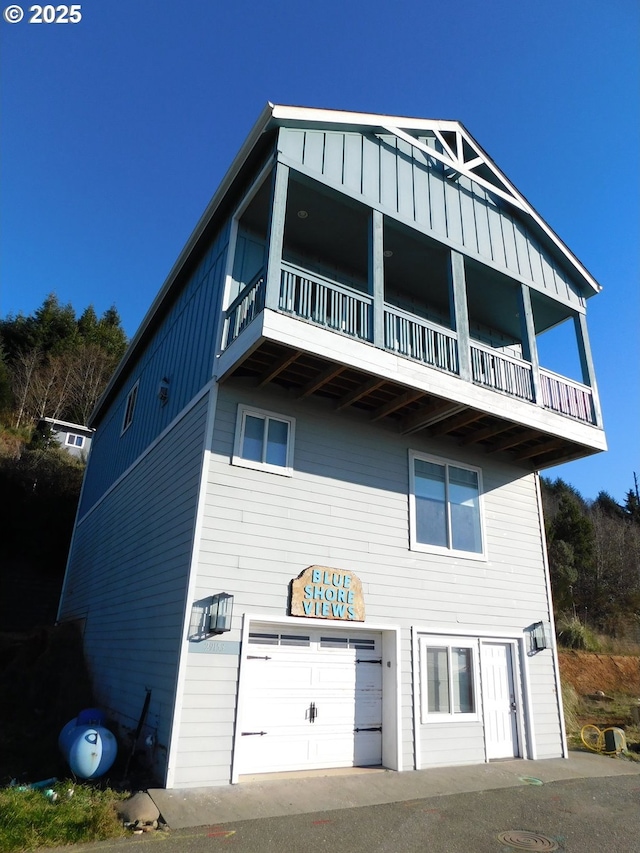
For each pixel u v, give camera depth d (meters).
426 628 8.80
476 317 12.45
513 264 10.77
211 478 7.67
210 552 7.32
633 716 13.16
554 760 9.24
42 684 11.76
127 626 9.73
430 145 10.45
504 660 9.69
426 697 8.45
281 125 8.46
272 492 8.08
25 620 19.23
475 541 10.05
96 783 6.41
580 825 5.83
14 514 21.05
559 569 26.89
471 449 10.68
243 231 9.62
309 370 8.18
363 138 9.42
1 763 7.54
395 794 6.67
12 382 32.91
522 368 10.00
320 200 8.96
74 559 17.59
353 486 8.88
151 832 5.04
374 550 8.72
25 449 27.00
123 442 13.94
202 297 10.22
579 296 11.86
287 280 7.77
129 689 8.71
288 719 7.39
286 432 8.56
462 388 8.81
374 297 8.40
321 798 6.29
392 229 9.47
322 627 7.93
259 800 6.06
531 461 11.48
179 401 9.84
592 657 20.16
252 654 7.36
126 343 43.47
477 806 6.40
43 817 5.07
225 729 6.71
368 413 9.49
